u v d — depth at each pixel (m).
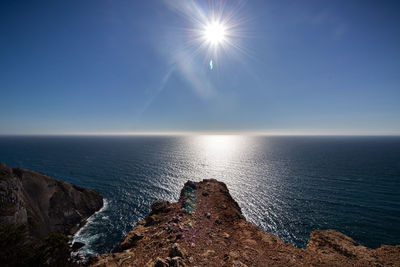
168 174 72.50
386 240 31.56
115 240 34.06
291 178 65.06
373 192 51.69
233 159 106.19
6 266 7.76
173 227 12.91
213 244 10.66
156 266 8.03
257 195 49.56
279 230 34.47
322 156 116.19
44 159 113.75
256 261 8.75
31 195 39.41
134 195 53.00
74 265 9.05
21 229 9.24
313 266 8.51
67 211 41.50
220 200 18.44
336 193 50.91
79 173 77.19
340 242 11.12
